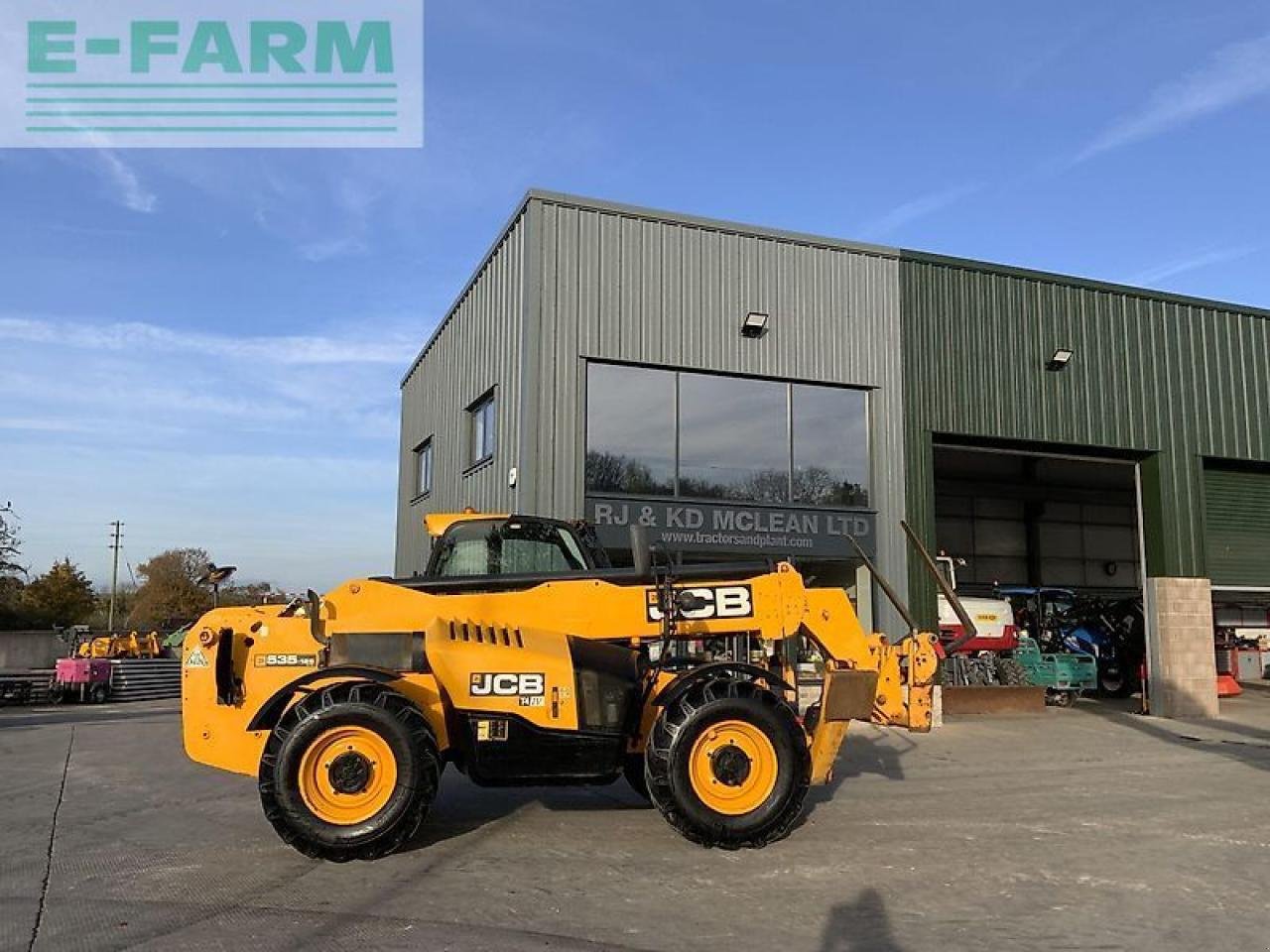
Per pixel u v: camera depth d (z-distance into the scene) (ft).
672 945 15.08
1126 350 54.80
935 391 50.67
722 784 20.97
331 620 22.07
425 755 20.16
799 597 23.71
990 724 46.57
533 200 43.83
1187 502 54.85
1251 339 57.93
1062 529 89.61
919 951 14.94
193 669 22.67
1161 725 47.88
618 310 44.83
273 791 19.85
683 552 44.98
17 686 89.97
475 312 51.47
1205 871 19.65
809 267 48.85
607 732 21.80
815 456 48.37
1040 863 20.10
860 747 38.27
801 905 17.06
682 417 45.96
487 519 27.71
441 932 15.57
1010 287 52.85
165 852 21.02
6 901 17.34
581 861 19.90
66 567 189.06
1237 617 82.23
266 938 15.28
